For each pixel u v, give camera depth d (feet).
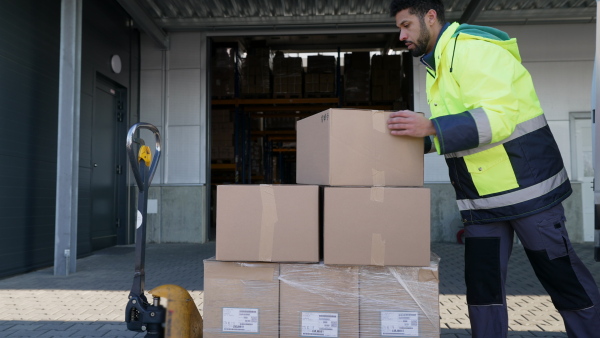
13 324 11.26
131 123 27.61
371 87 35.24
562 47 27.50
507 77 5.78
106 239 25.40
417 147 6.23
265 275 6.14
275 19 26.81
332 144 6.06
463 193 6.48
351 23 27.35
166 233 28.07
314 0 24.57
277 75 34.71
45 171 19.43
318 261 6.07
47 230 19.54
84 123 22.54
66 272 17.52
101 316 11.98
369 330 6.01
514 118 5.73
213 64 34.99
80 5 17.75
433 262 6.11
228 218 6.13
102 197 24.99
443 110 6.52
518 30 27.61
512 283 16.08
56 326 11.12
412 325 5.96
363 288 6.03
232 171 42.86
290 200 6.07
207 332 6.17
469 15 23.73
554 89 27.45
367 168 6.12
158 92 28.66
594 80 8.51
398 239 5.96
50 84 19.84
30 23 18.42
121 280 16.52
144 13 24.57
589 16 26.35
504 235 6.39
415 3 6.36
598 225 8.20
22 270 17.80
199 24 27.40
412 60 28.09
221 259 6.11
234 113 36.27
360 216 5.97
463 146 5.65
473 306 6.43
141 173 7.02
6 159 16.88
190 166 28.35
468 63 5.91
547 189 6.04
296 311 6.07
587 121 27.22
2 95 16.67
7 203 16.97
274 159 65.10
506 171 6.04
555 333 10.57
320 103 35.86
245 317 6.13
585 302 6.04
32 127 18.56
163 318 6.64
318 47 39.52
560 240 5.99
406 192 5.99
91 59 23.12
